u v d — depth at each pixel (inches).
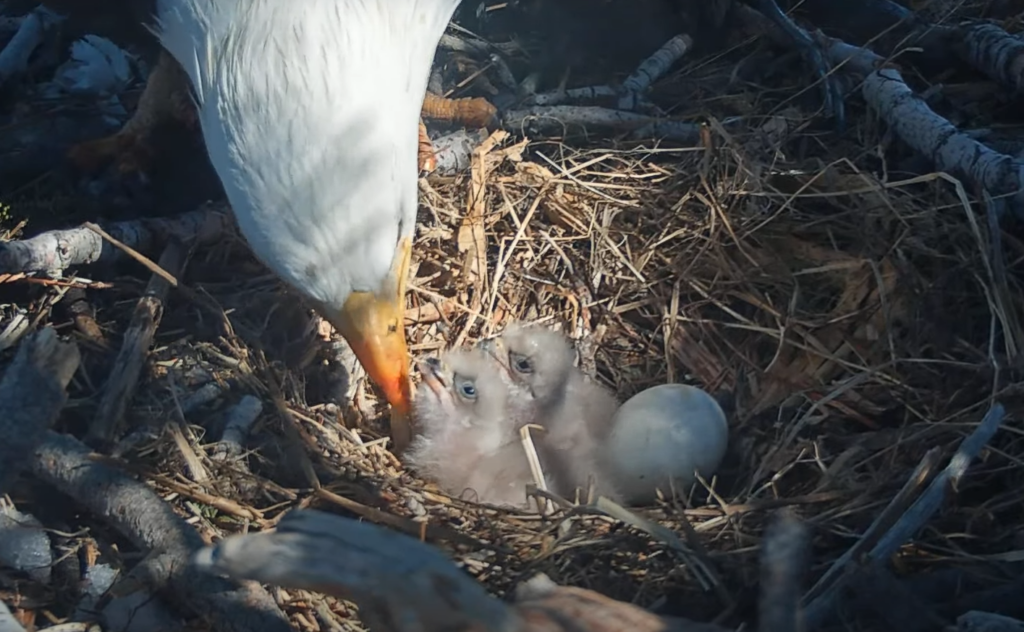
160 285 22.6
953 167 24.9
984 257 21.9
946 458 19.3
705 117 29.0
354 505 19.0
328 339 23.3
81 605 17.7
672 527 19.3
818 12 31.5
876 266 23.3
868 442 20.4
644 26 31.2
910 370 21.8
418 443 21.7
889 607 16.2
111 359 21.8
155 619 17.3
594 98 29.3
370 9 18.6
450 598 12.9
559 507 19.9
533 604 14.4
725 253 24.9
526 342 22.7
